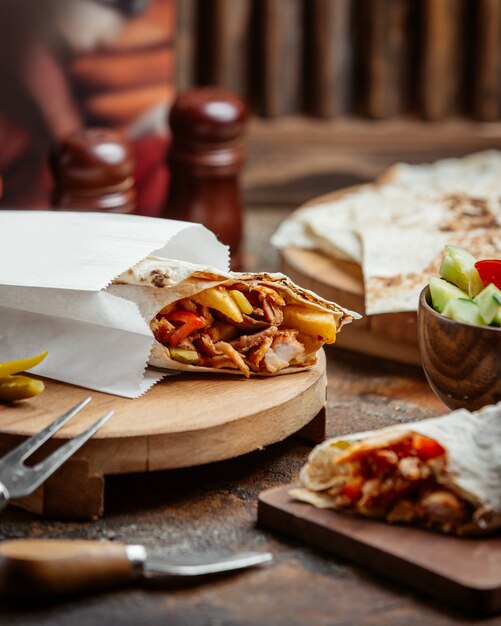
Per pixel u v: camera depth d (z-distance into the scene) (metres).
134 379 1.62
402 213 2.40
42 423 1.52
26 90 3.06
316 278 2.18
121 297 1.66
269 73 3.26
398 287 2.04
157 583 1.33
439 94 3.32
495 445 1.35
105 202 2.50
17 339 1.70
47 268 1.66
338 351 2.16
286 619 1.26
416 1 3.29
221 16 3.23
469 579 1.26
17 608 1.28
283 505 1.44
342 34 3.26
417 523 1.38
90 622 1.25
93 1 3.04
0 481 1.36
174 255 1.80
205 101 2.58
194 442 1.51
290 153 3.32
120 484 1.59
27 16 3.00
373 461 1.39
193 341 1.68
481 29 3.28
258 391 1.64
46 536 1.45
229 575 1.35
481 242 2.18
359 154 3.33
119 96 3.13
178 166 2.62
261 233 3.01
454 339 1.57
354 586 1.32
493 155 2.93
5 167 3.09
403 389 1.98
